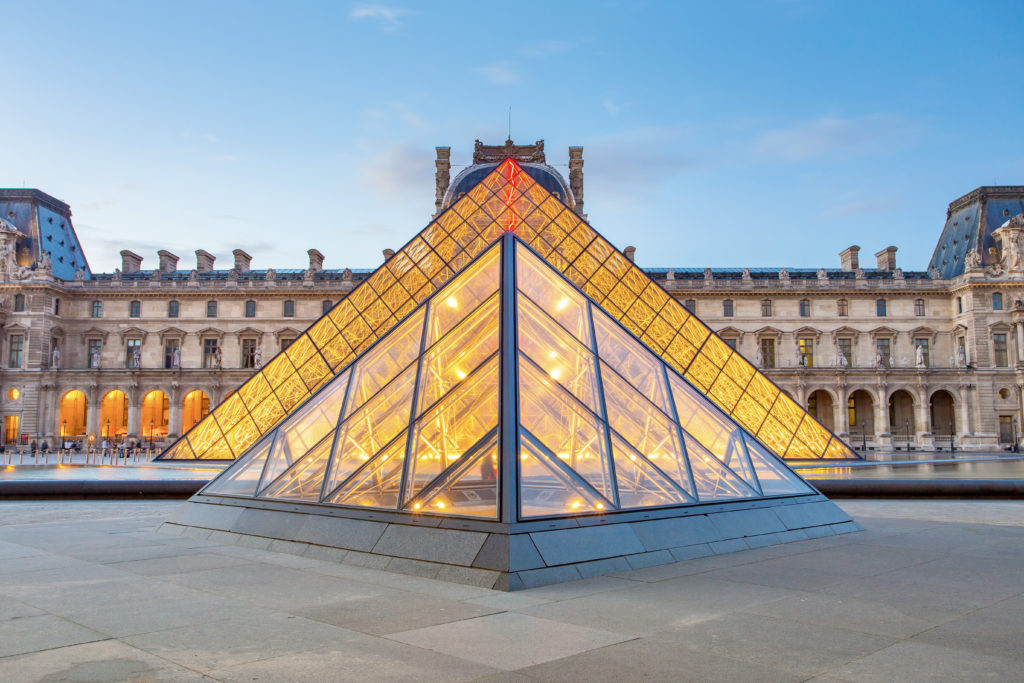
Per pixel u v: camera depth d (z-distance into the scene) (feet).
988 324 361.10
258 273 406.00
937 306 379.96
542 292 68.85
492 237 153.28
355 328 147.33
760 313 380.17
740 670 28.27
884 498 107.65
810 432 148.77
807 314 380.17
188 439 157.38
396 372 66.64
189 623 34.86
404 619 35.86
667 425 63.93
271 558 52.60
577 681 26.96
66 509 92.63
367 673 27.73
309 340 151.12
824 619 36.04
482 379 57.16
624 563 48.47
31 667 28.17
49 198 411.95
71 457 284.20
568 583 44.37
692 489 59.06
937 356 376.89
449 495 51.01
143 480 108.27
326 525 54.85
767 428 144.05
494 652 30.48
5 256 369.50
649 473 57.16
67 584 43.42
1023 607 38.52
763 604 39.14
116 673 27.53
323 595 41.01
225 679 26.94
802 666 28.78
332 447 62.54
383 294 149.48
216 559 52.03
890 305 380.17
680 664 28.99
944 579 45.73
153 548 56.95
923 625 34.96
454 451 54.34
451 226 157.07
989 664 29.07
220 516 63.36
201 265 412.57
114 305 386.32
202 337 383.65
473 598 40.42
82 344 383.86
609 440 57.06
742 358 146.41
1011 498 106.83
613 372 64.95
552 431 54.49
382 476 56.29
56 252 399.44
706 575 46.91
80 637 32.37
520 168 168.14
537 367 58.65
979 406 355.77
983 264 373.20
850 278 387.96
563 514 48.91
